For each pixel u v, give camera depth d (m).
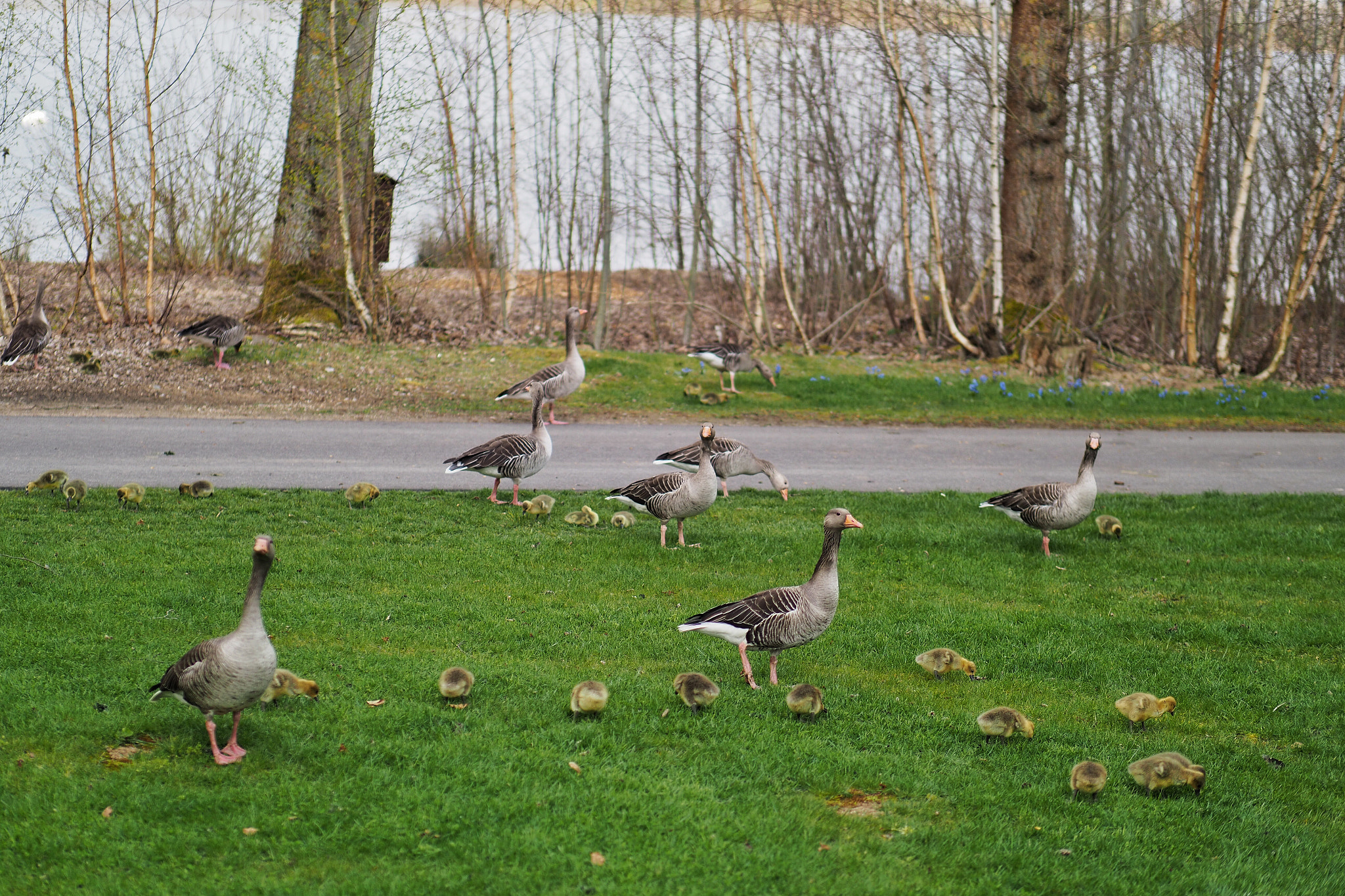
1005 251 30.98
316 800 6.69
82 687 8.23
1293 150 36.84
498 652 9.89
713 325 34.31
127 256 30.91
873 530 14.73
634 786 7.19
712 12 32.47
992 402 25.33
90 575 11.05
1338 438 23.50
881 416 23.95
